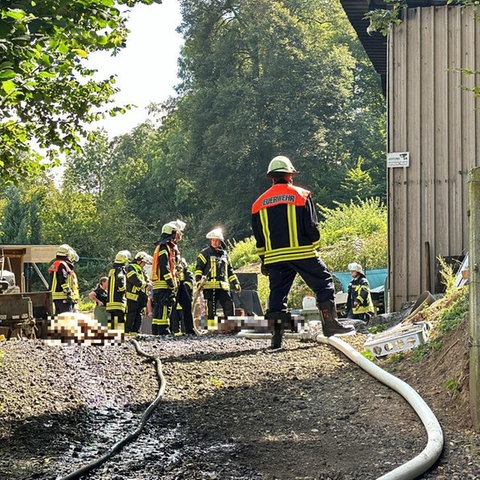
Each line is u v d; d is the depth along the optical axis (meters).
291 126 63.03
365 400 7.70
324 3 74.75
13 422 7.18
